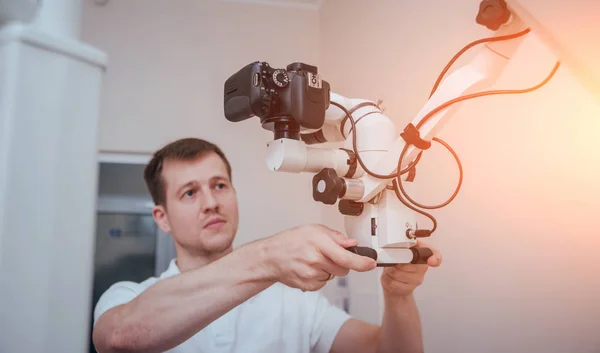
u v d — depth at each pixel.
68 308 0.27
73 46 0.29
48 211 0.27
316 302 1.22
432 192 1.25
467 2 1.11
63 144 0.28
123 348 0.55
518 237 0.92
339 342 1.11
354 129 0.64
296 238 0.53
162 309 0.55
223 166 1.20
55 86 0.28
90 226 0.29
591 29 0.47
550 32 0.48
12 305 0.25
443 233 1.19
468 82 0.60
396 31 1.50
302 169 0.62
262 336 1.09
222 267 0.55
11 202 0.25
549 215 0.84
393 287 0.83
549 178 0.85
